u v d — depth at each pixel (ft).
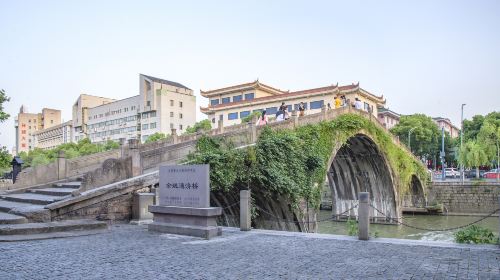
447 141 262.06
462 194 159.12
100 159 72.84
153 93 319.88
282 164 77.36
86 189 50.39
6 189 62.64
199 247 35.58
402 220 142.61
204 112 267.59
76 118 410.72
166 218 44.73
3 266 28.22
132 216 52.37
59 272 26.66
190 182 43.16
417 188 164.66
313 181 87.20
